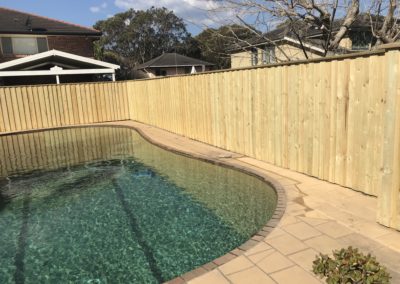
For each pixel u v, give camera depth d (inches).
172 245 174.9
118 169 331.0
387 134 146.7
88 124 612.4
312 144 230.2
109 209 229.8
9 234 199.3
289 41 431.5
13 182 306.8
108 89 636.7
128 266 157.9
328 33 331.0
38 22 904.3
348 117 199.9
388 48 141.9
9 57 828.0
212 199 235.6
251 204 220.7
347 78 197.3
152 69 1296.8
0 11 935.0
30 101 577.9
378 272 98.7
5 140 513.3
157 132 480.1
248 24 351.6
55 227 206.1
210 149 347.6
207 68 1354.6
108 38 2145.7
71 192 270.7
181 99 421.7
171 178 290.8
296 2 326.3
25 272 158.2
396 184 146.0
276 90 257.6
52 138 520.1
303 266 126.7
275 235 151.7
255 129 289.7
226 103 325.7
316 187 212.4
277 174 245.3
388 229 151.5
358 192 199.3
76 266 161.0
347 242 141.8
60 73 717.9
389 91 143.6
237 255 137.6
